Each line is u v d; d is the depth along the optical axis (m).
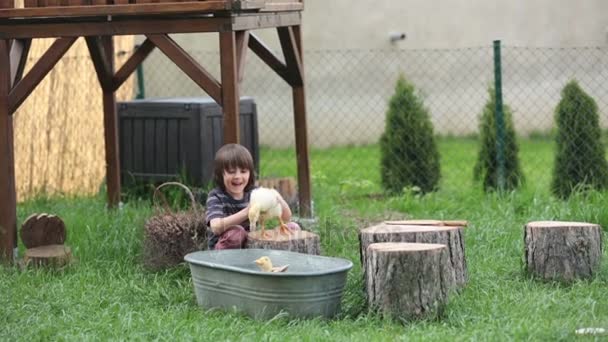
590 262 9.88
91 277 10.42
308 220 12.97
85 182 16.06
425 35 23.69
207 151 14.25
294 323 8.51
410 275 8.56
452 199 14.87
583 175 14.40
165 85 23.81
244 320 8.62
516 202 13.98
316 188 16.31
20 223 13.22
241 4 10.39
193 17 10.62
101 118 16.39
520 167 15.16
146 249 10.69
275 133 23.77
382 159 15.99
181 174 14.27
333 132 23.83
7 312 8.98
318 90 23.88
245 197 10.37
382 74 23.81
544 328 8.07
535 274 9.99
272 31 23.61
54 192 15.43
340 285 8.78
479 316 8.66
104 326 8.56
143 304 9.41
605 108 23.08
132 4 10.47
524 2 23.64
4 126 11.12
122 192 14.65
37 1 10.82
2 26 11.05
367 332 8.25
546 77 23.75
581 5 23.55
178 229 10.48
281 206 9.85
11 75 11.15
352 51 23.66
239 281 8.70
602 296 9.23
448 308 8.76
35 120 15.10
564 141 14.48
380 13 23.66
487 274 10.27
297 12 12.96
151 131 14.42
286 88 23.77
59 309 9.23
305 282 8.49
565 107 14.51
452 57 23.77
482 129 15.23
